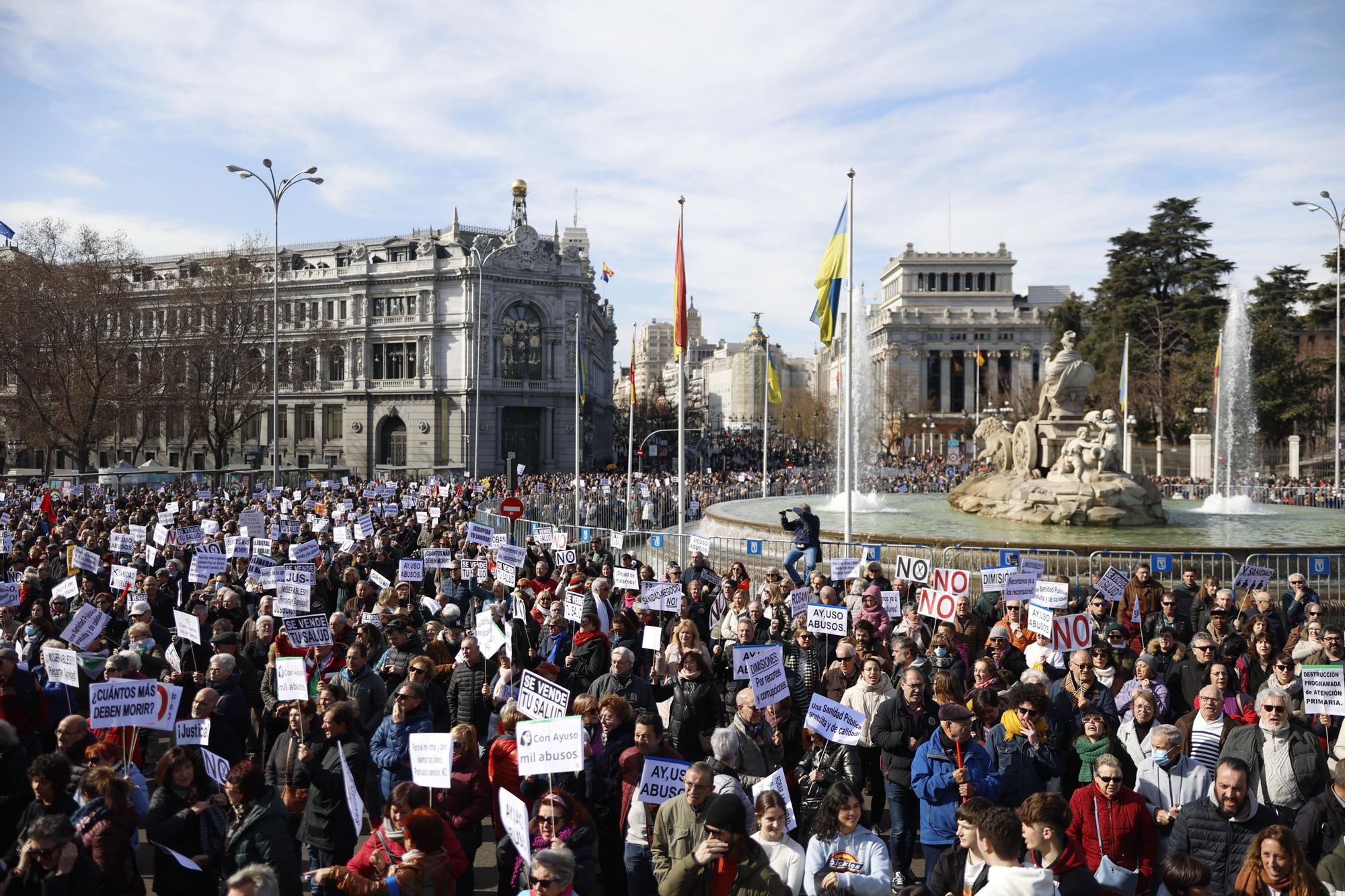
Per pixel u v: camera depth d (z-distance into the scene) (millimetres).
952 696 9750
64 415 62906
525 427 102062
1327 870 7082
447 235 103125
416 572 20078
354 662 11656
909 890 6531
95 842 7711
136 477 55844
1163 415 81250
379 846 7723
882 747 10141
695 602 16922
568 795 8562
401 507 42719
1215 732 9484
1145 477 29109
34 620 13773
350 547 25375
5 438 75500
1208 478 63906
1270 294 84625
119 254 64500
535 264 100125
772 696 10164
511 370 100438
